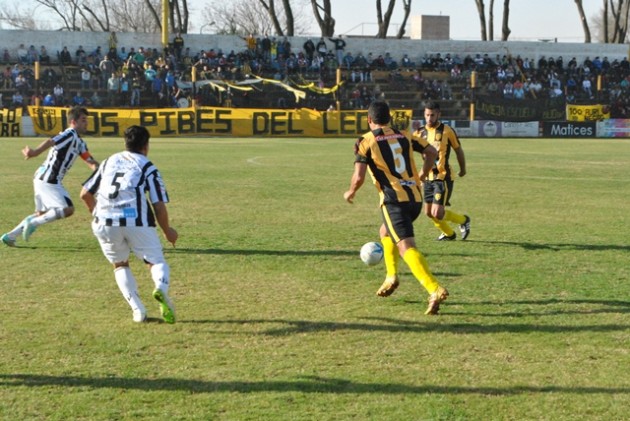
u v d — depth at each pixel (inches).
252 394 215.2
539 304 310.2
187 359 242.8
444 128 433.4
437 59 2102.6
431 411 204.5
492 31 2630.4
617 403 210.4
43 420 197.8
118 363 238.8
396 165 300.4
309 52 2070.6
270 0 2426.2
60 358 242.8
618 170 922.7
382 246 337.1
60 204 418.0
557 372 233.8
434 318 289.6
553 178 823.7
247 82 1796.3
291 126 1642.5
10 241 414.3
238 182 746.8
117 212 274.2
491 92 1952.5
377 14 2426.2
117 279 284.0
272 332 271.1
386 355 248.1
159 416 200.5
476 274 365.1
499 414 203.0
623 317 291.7
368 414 202.5
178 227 489.4
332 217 537.0
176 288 332.5
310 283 343.0
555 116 1768.0
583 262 394.0
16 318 284.5
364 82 1972.2
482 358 245.6
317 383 223.1
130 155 282.2
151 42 2018.9
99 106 1686.8
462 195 673.0
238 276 355.3
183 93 1711.4
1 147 1181.7
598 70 2129.7
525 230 492.7
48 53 1945.1
